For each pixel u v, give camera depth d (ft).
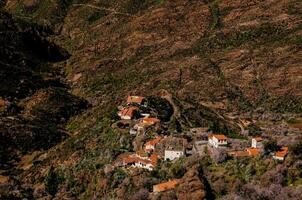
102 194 394.93
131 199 343.67
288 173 302.25
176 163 372.17
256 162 321.52
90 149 501.15
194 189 315.37
